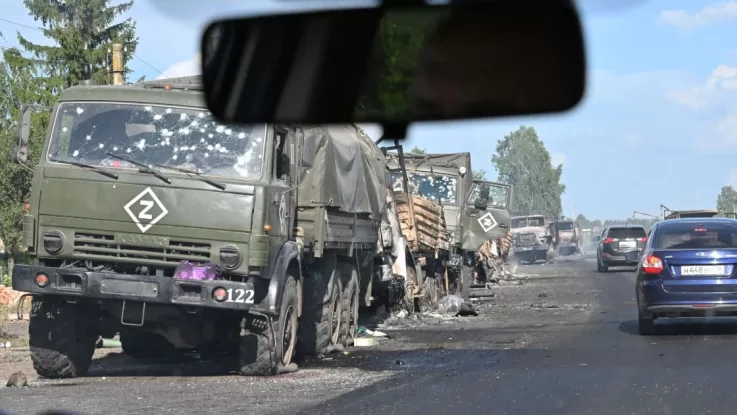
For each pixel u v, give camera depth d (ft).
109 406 26.73
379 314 59.62
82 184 32.68
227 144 33.01
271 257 33.27
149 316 33.47
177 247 32.35
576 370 33.76
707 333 46.50
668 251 45.34
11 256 94.17
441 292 73.20
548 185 328.29
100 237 32.63
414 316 61.87
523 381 31.17
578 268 158.81
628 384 30.12
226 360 39.55
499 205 89.61
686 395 27.76
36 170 33.09
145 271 32.86
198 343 34.91
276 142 33.76
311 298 39.73
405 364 36.86
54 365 33.68
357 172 46.03
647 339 44.39
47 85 129.08
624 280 108.27
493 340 45.93
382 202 53.16
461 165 80.94
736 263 44.45
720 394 27.81
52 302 33.37
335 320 42.39
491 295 87.15
